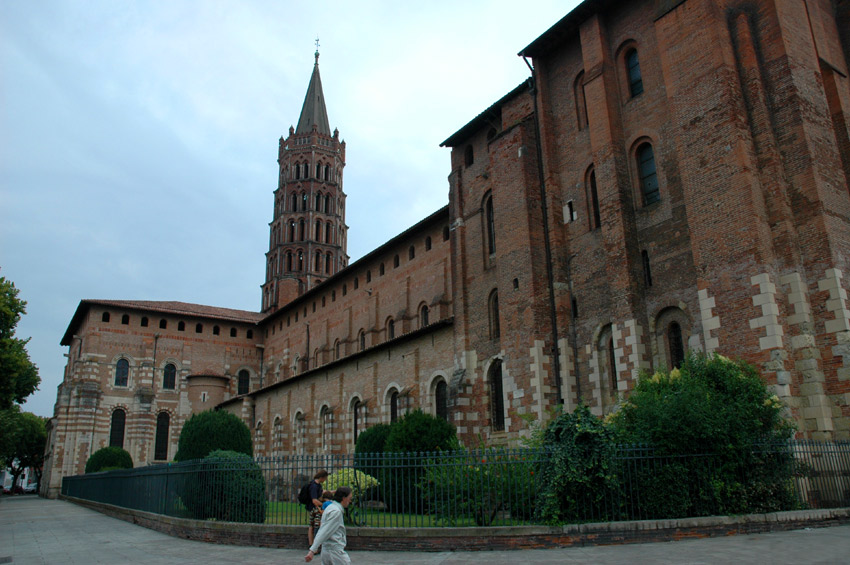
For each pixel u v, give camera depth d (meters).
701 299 21.70
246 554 15.77
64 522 30.00
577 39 29.78
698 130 22.75
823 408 19.14
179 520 20.45
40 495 73.25
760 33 22.91
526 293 28.53
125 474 31.38
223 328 70.62
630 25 27.22
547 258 28.38
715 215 21.73
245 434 31.36
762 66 22.70
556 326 27.59
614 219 25.45
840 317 19.67
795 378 19.72
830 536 14.40
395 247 46.88
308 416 47.66
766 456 16.78
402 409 35.59
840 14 26.41
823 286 20.22
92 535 22.91
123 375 64.69
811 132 21.70
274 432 53.59
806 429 19.34
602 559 12.62
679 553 12.91
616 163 25.95
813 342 19.94
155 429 64.38
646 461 16.22
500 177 31.31
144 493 27.02
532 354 27.61
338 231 85.75
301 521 18.88
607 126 26.48
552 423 16.50
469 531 14.81
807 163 21.12
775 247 20.91
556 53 30.80
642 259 25.08
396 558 14.04
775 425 17.41
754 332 20.08
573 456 15.62
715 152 22.06
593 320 26.81
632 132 26.39
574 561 12.52
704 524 15.04
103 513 35.72
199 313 68.88
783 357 19.45
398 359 38.22
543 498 15.59
